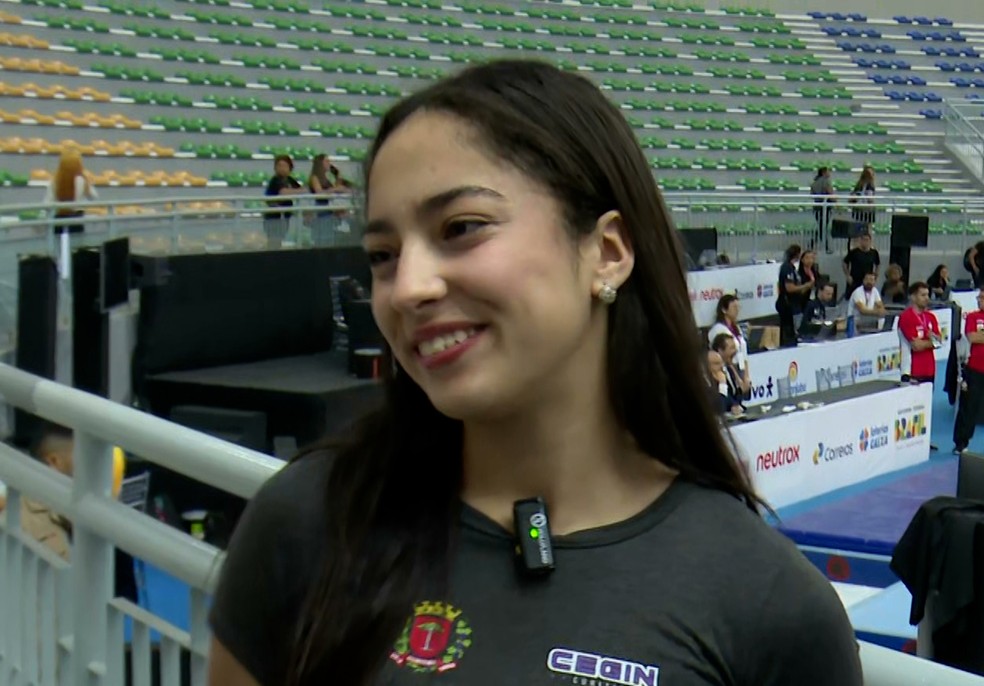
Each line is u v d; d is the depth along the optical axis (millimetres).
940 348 16938
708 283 15000
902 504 9695
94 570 2281
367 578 1130
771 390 12805
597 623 1042
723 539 1081
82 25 19078
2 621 2785
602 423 1156
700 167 23016
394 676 1077
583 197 1104
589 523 1131
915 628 5730
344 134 19875
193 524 5352
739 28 28109
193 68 19953
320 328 9898
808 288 15969
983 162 25594
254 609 1254
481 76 1146
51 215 9312
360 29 22859
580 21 26469
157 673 2320
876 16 30422
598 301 1145
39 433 3311
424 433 1221
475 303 1082
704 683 1014
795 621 1035
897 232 18047
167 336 8414
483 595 1091
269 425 8148
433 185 1087
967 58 29562
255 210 10289
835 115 26375
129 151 17062
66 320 7027
